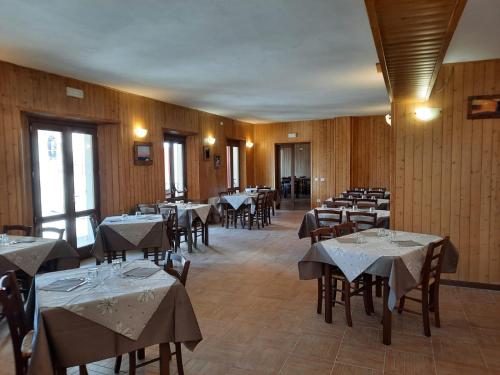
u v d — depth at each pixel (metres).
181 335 2.17
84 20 3.26
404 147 4.44
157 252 4.89
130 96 6.40
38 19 3.23
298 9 3.09
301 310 3.58
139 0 2.88
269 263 5.25
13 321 2.00
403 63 2.84
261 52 4.23
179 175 8.47
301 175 13.93
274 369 2.56
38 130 5.12
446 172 4.28
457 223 4.27
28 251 3.43
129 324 2.06
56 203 5.41
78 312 1.96
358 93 6.73
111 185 6.15
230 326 3.24
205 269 4.97
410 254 2.91
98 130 6.16
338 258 3.09
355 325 3.23
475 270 4.21
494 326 3.20
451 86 4.20
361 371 2.52
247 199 8.03
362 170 10.27
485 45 3.63
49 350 1.88
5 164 4.39
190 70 4.98
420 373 2.49
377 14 1.96
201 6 3.01
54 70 4.84
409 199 4.45
